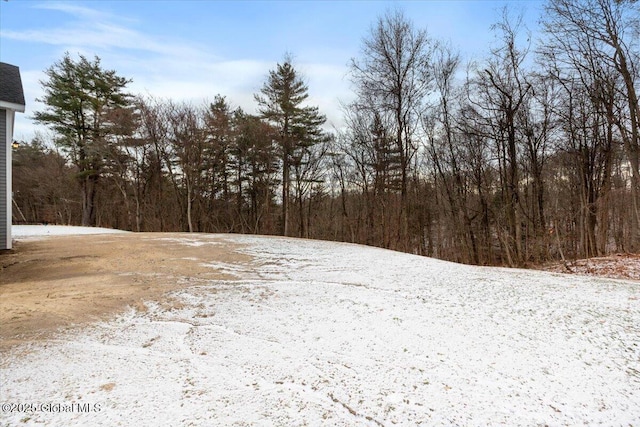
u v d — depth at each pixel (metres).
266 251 10.70
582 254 16.09
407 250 18.48
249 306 5.29
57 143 25.84
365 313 4.96
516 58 15.55
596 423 2.52
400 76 18.00
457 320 4.65
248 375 3.20
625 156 15.72
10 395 2.82
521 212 17.92
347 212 26.86
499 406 2.72
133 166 26.11
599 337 4.05
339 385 3.03
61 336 4.07
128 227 26.34
